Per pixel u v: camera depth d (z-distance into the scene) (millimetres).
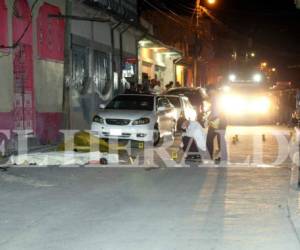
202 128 15969
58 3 19594
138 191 10984
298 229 7820
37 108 17703
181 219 8484
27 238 7422
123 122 18766
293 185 11664
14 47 15664
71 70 20922
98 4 22562
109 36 26469
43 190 11055
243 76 37469
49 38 18734
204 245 7039
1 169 13516
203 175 13188
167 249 6859
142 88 28547
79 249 6891
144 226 8031
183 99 24578
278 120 34969
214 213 8914
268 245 7047
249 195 10516
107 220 8422
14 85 16078
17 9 16234
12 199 10102
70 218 8570
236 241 7230
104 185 11711
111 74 26625
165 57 41469
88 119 23266
